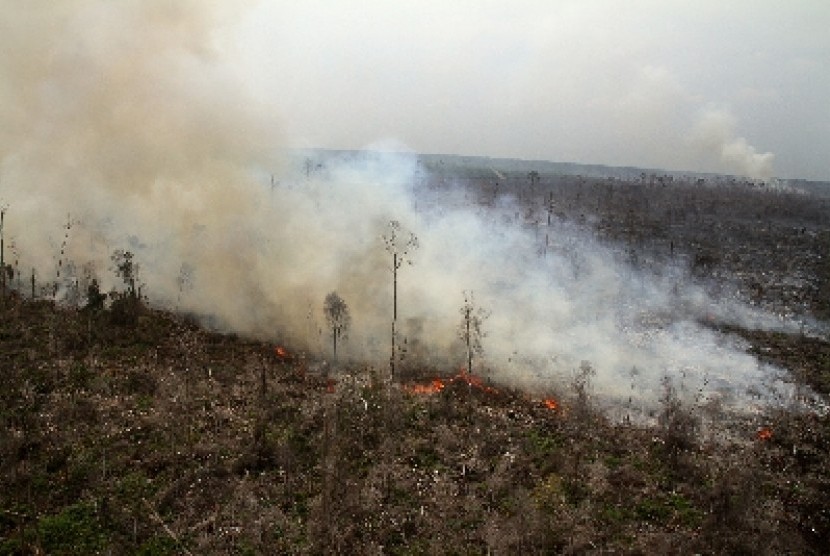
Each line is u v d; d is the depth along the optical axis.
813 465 34.66
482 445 34.06
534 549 26.00
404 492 29.64
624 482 31.36
